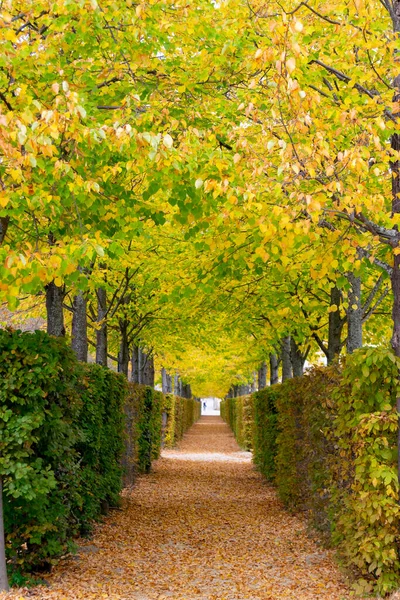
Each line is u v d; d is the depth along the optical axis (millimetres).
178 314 16828
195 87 8445
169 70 8328
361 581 6250
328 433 8242
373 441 6594
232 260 8562
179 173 6891
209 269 9305
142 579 7230
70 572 7316
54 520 7109
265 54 5602
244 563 8031
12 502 6824
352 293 10617
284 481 12258
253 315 13797
